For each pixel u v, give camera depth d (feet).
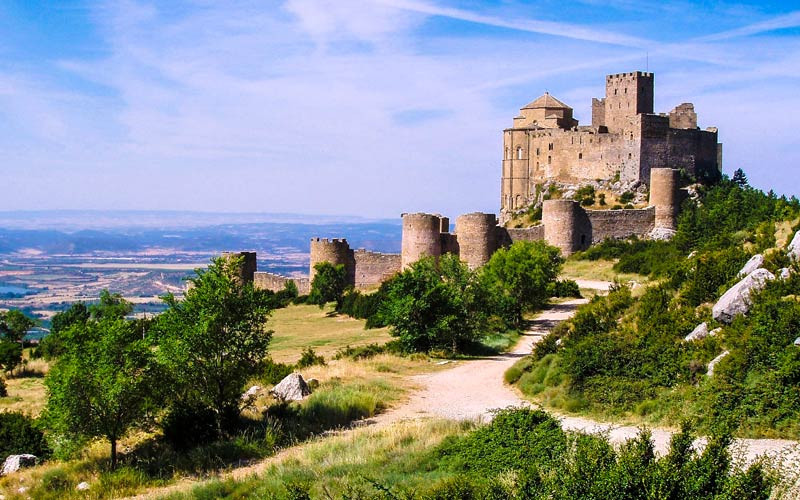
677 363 98.78
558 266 233.76
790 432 76.18
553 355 121.90
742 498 51.06
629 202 340.39
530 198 382.83
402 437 88.79
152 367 94.79
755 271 108.06
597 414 96.58
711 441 55.98
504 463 72.28
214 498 75.36
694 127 369.30
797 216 178.81
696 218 286.46
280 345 211.41
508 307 189.78
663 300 127.54
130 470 86.22
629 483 52.75
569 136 372.17
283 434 97.76
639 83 371.56
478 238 285.64
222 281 101.71
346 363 150.20
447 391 122.72
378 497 63.72
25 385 191.31
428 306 159.74
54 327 238.07
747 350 88.89
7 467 98.53
